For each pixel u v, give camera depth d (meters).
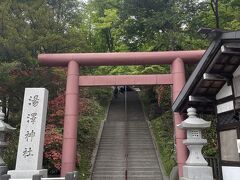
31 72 11.70
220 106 7.68
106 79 10.12
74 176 7.02
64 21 14.89
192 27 16.97
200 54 10.05
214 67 6.89
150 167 12.12
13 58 11.30
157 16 17.45
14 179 7.65
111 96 24.61
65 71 12.46
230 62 6.68
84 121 15.80
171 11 17.41
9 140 11.28
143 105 21.84
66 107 9.76
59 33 13.00
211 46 6.24
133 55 10.13
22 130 8.80
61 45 12.45
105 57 10.15
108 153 13.65
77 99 9.91
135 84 10.05
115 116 19.89
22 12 12.51
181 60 10.08
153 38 18.48
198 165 7.30
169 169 11.47
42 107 9.09
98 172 11.75
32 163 8.45
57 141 10.52
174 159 11.74
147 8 18.86
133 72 16.16
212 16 17.45
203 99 7.86
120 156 13.28
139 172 11.67
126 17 19.33
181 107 8.39
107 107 21.89
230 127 7.09
